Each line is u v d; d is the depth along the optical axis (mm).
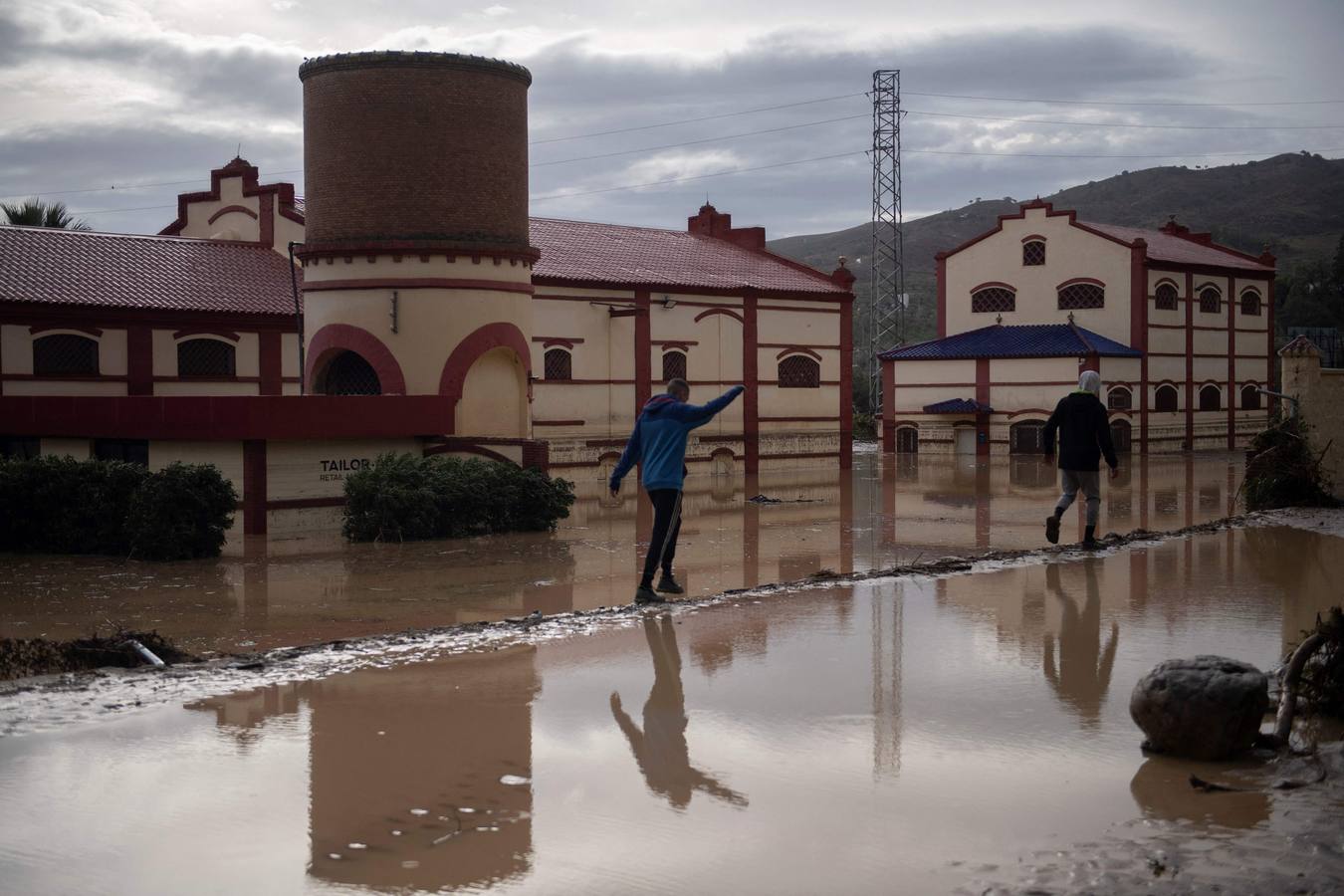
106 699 8906
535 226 38750
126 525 18250
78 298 28734
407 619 13039
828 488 32312
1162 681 7375
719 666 9867
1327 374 22734
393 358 24719
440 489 20734
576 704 8734
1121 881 5566
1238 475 36344
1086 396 16844
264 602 14242
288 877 5750
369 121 24719
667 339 36781
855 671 9648
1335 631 8234
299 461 21188
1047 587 13625
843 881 5648
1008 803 6629
